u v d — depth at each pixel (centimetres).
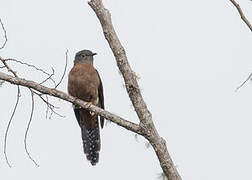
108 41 1005
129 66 1001
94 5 1004
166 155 976
